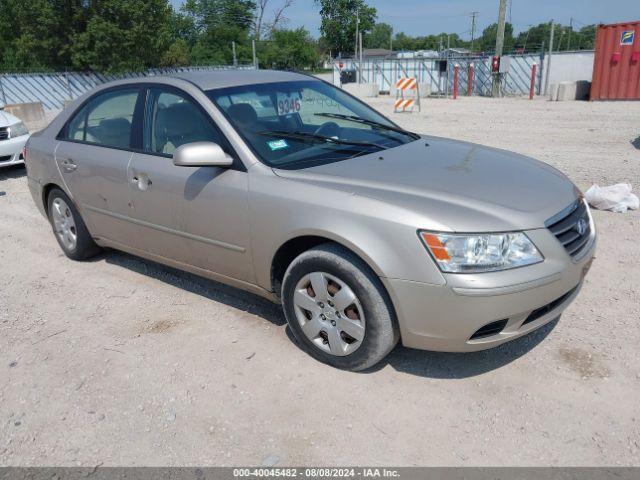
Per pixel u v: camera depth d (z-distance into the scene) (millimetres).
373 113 4617
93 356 3582
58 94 28031
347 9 65188
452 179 3248
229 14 54938
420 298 2844
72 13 30266
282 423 2904
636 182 7059
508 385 3121
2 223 6500
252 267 3547
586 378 3143
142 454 2744
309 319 3373
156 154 4000
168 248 4098
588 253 3197
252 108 3854
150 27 31328
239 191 3438
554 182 3443
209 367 3400
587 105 17312
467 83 25344
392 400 3041
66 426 2965
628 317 3748
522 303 2809
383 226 2889
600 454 2617
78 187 4645
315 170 3363
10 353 3666
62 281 4750
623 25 17719
